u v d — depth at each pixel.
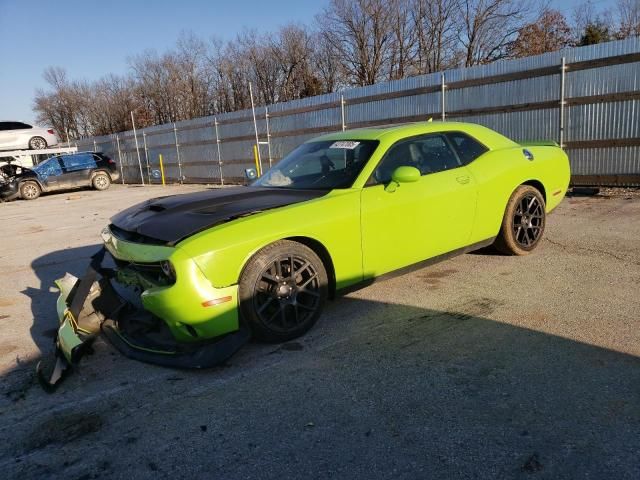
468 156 4.54
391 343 3.31
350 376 2.91
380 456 2.19
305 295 3.49
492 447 2.20
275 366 3.10
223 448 2.33
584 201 8.16
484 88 10.50
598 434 2.23
